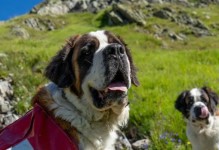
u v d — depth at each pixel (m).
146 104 3.45
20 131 1.59
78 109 1.55
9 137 1.58
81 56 1.54
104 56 1.49
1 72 3.80
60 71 1.57
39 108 1.57
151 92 3.78
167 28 18.45
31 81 3.82
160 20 19.83
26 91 3.59
